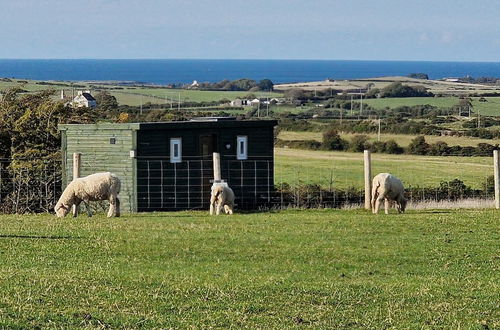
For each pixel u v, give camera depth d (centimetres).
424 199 4362
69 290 1798
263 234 2656
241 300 1753
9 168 4500
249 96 16900
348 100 15288
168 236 2584
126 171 4100
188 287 1850
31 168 4409
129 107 11025
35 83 14912
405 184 5553
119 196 4106
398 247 2458
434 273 2125
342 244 2494
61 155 4422
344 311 1689
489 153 8100
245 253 2330
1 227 2805
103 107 8569
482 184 5247
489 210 3519
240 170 4403
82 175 4181
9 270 2017
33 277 1923
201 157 4278
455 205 3881
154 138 4125
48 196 4253
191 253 2320
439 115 11888
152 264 2156
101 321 1573
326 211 3659
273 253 2334
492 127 9725
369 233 2722
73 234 2616
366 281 1980
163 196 4153
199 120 4525
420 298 1805
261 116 12031
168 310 1666
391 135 9419
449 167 6969
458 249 2439
